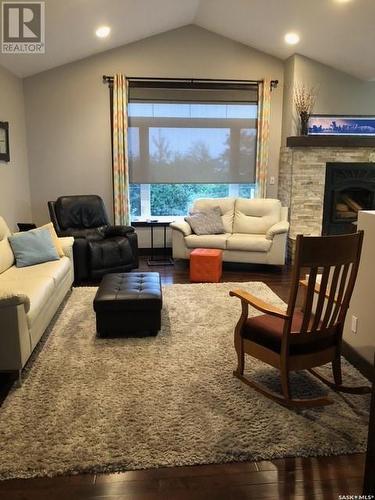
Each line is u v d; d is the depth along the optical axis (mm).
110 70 5918
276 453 2021
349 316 2924
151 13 5031
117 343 3207
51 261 4051
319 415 2312
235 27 5551
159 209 6527
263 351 2467
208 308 3982
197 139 6164
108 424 2227
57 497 1785
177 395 2500
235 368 2826
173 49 5934
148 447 2055
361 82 5883
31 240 4012
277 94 6172
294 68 5746
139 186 6371
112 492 1811
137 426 2211
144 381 2658
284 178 6180
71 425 2219
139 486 1844
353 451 2047
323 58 5633
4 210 5117
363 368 2754
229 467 1952
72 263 4512
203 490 1826
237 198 6098
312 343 2377
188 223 5750
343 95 5895
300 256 2123
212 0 4969
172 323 3607
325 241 2133
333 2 4273
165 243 6406
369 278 2670
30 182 6070
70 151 6062
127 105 5949
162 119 6066
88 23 4707
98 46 5594
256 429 2189
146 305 3244
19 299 2525
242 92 6094
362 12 4340
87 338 3293
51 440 2102
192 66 5996
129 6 4598
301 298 4297
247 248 5395
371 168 5941
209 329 3479
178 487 1839
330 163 5895
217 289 4602
